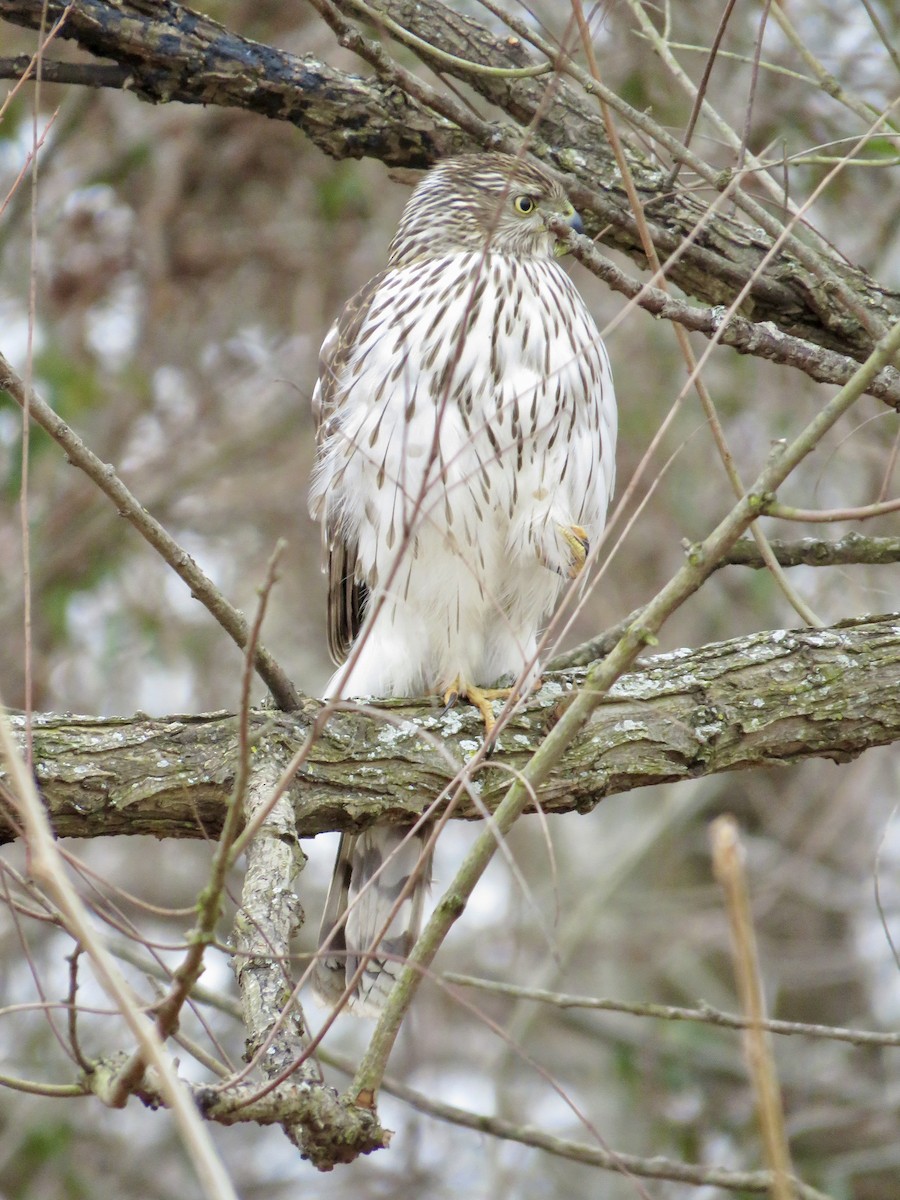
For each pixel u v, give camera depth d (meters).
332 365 9.38
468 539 8.58
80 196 14.00
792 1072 13.98
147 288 14.04
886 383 7.52
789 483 12.79
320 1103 5.42
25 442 5.38
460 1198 13.77
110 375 13.98
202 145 14.15
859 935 14.95
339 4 8.45
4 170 13.48
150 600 14.00
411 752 7.24
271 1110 5.32
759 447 13.07
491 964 14.88
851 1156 12.65
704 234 8.50
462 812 7.30
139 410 14.09
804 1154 13.59
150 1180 13.78
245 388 14.79
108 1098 5.02
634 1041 14.17
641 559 13.69
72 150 13.95
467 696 8.05
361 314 9.31
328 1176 14.13
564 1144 8.55
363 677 8.99
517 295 8.63
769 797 14.95
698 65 11.38
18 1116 12.91
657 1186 13.19
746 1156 12.88
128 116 13.97
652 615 5.39
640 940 14.80
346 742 7.18
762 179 7.80
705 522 13.27
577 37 7.62
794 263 8.45
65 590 13.48
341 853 8.69
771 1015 14.10
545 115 8.62
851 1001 14.84
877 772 13.91
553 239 9.04
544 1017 14.50
